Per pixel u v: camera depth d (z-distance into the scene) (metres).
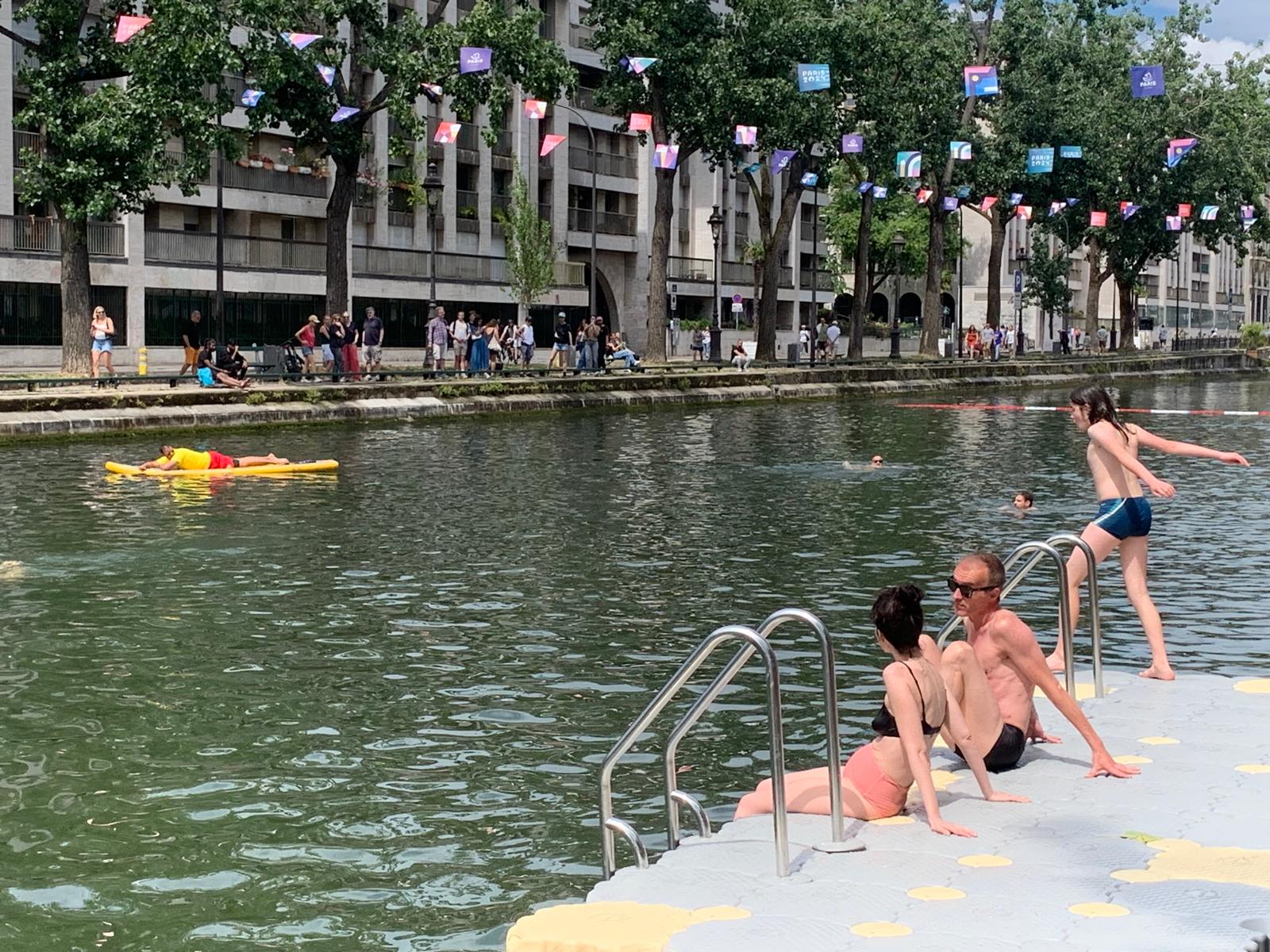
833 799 7.25
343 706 11.46
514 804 9.16
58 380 37.12
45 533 19.89
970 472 29.64
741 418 45.75
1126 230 85.69
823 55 55.56
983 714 8.53
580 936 6.09
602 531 20.88
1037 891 6.57
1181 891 6.51
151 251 57.97
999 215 80.31
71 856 8.26
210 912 7.52
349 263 65.62
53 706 11.44
